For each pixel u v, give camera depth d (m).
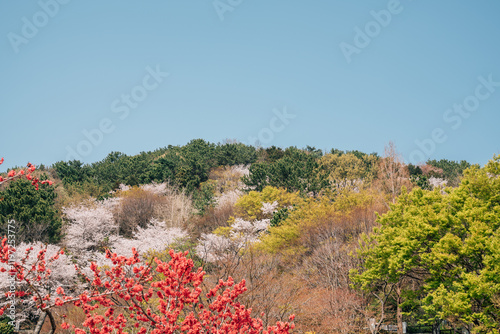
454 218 16.84
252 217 38.06
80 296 6.53
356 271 19.78
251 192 40.84
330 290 20.80
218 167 63.22
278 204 40.72
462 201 17.41
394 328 22.02
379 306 22.75
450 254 16.00
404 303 19.12
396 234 18.66
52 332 6.52
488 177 17.52
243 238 28.47
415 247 17.30
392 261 17.62
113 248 34.62
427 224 17.06
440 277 16.72
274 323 14.32
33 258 24.50
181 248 25.41
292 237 28.30
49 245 27.59
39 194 34.97
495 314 15.45
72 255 31.23
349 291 21.30
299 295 18.16
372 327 18.95
